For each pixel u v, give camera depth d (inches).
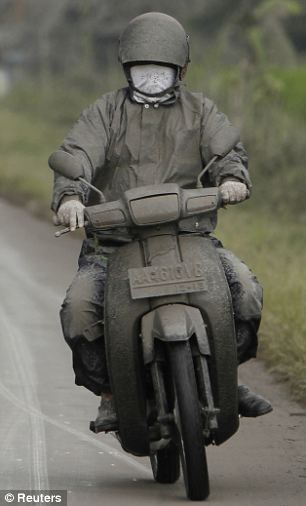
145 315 749.3
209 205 757.3
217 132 799.7
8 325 1462.8
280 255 1829.5
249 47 3531.0
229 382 756.0
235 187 768.9
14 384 1154.0
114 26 5369.1
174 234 768.9
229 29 3336.6
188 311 744.3
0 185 3171.8
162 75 799.1
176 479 820.6
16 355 1291.8
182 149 801.6
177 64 799.1
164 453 804.0
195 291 743.1
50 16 6200.8
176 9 4808.1
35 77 6013.8
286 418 1024.9
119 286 755.4
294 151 2664.9
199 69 2866.6
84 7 5472.4
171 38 797.9
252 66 2878.9
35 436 956.0
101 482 820.0
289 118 2869.1
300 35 4921.3
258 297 786.8
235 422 771.4
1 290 1738.4
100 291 778.2
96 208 756.0
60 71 5954.7
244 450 916.6
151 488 804.0
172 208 749.3
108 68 5290.4
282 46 3981.3
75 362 788.0
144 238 767.7
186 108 806.5
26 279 1843.0
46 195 2876.5
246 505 746.2
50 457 890.7
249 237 2038.6
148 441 773.3
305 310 1325.0
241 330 789.9
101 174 810.2
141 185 799.1
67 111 5073.8
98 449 919.0
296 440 949.2
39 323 1478.8
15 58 6540.4
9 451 907.4
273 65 3604.8
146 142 801.6
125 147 802.2
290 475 837.8
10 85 6171.3
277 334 1261.1
